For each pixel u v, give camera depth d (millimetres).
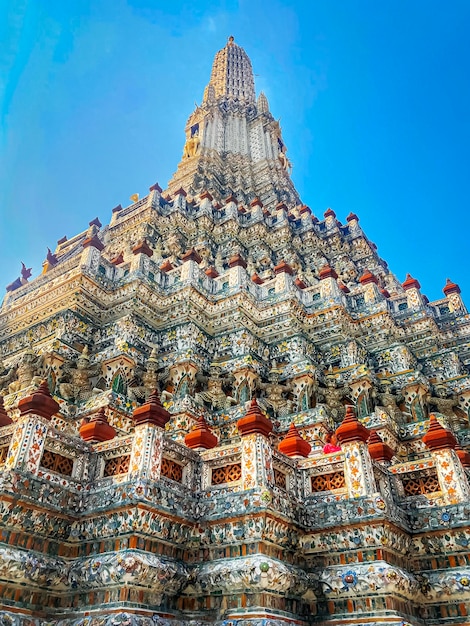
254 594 8227
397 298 24688
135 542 8289
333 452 10109
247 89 66188
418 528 9734
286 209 37906
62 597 8383
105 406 14438
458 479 9789
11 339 19781
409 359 20266
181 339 18812
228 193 42875
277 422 16281
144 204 33562
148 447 8992
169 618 8297
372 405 17469
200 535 9125
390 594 8352
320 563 9297
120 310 19438
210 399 17062
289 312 20047
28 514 8305
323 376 18531
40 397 9008
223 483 9539
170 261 23875
